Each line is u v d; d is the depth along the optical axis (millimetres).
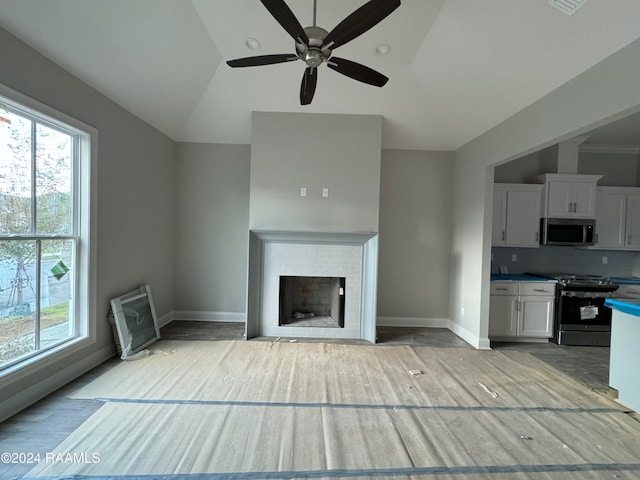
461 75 3160
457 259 4387
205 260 4637
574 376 3043
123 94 3158
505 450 1944
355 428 2127
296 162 4016
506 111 3221
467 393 2654
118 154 3273
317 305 4477
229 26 2938
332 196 4020
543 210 4316
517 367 3221
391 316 4664
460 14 2562
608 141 4551
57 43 2314
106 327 3152
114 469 1703
